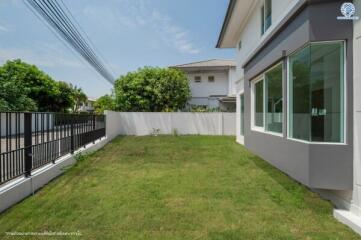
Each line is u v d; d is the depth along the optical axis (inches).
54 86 864.3
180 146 402.3
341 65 146.6
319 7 148.6
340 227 123.4
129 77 689.6
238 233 115.0
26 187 161.5
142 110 673.0
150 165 259.9
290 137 192.7
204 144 426.0
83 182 195.2
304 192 172.1
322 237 112.7
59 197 160.4
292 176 183.3
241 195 167.2
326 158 146.6
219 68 767.1
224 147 388.5
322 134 150.7
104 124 438.0
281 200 157.8
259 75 296.7
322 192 164.6
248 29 382.0
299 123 174.4
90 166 254.4
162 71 684.7
